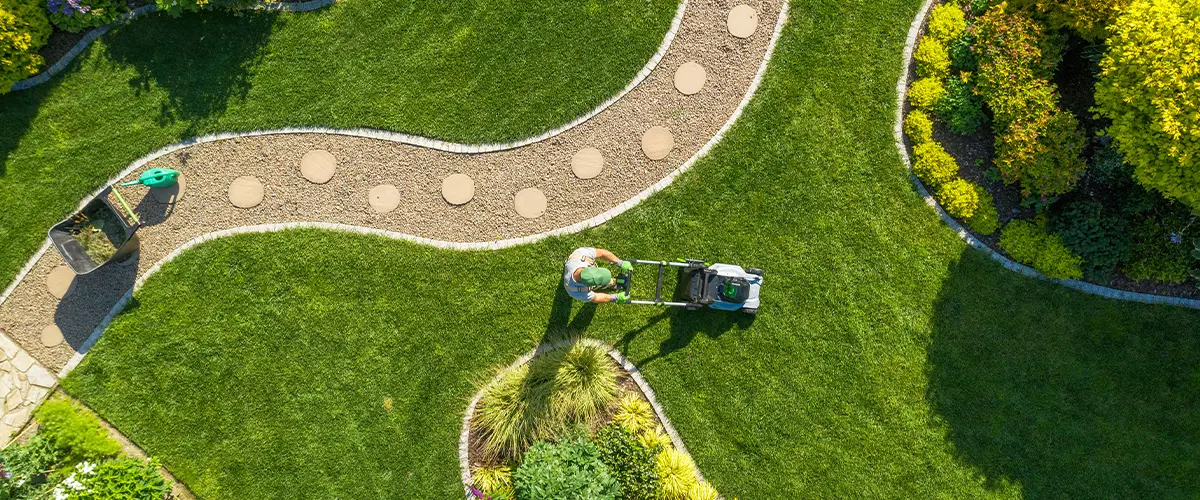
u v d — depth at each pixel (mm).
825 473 8648
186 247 8906
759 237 8734
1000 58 7793
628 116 8945
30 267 8891
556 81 8969
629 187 8914
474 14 8984
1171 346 8383
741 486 8703
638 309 8812
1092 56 7695
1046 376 8531
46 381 8852
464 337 8836
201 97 8977
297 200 8984
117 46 8953
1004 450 8555
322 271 8875
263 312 8828
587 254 7516
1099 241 7906
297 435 8812
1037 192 8109
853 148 8703
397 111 8969
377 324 8844
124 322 8836
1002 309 8555
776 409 8703
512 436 8469
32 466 8266
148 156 8945
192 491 8766
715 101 8914
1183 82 6453
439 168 8977
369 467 8805
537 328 8812
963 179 8508
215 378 8820
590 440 8516
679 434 8766
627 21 8977
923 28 8727
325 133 8984
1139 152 6938
